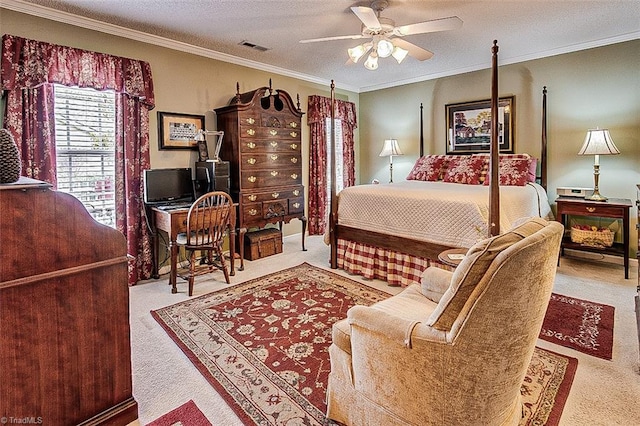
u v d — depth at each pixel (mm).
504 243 1110
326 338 2367
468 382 1176
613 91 3820
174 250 3227
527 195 3465
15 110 2814
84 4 2877
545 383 1851
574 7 3027
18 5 2822
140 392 1825
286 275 3670
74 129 3211
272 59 4465
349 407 1521
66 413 1456
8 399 1313
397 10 3043
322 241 5234
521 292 1084
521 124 4492
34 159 2916
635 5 2992
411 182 4559
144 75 3502
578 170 4098
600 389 1805
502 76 4602
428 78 5340
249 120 4082
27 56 2838
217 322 2611
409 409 1305
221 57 4250
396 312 1717
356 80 5664
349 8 2979
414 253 3180
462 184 4223
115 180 3408
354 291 3213
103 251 1521
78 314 1465
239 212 4043
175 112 3891
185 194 3785
